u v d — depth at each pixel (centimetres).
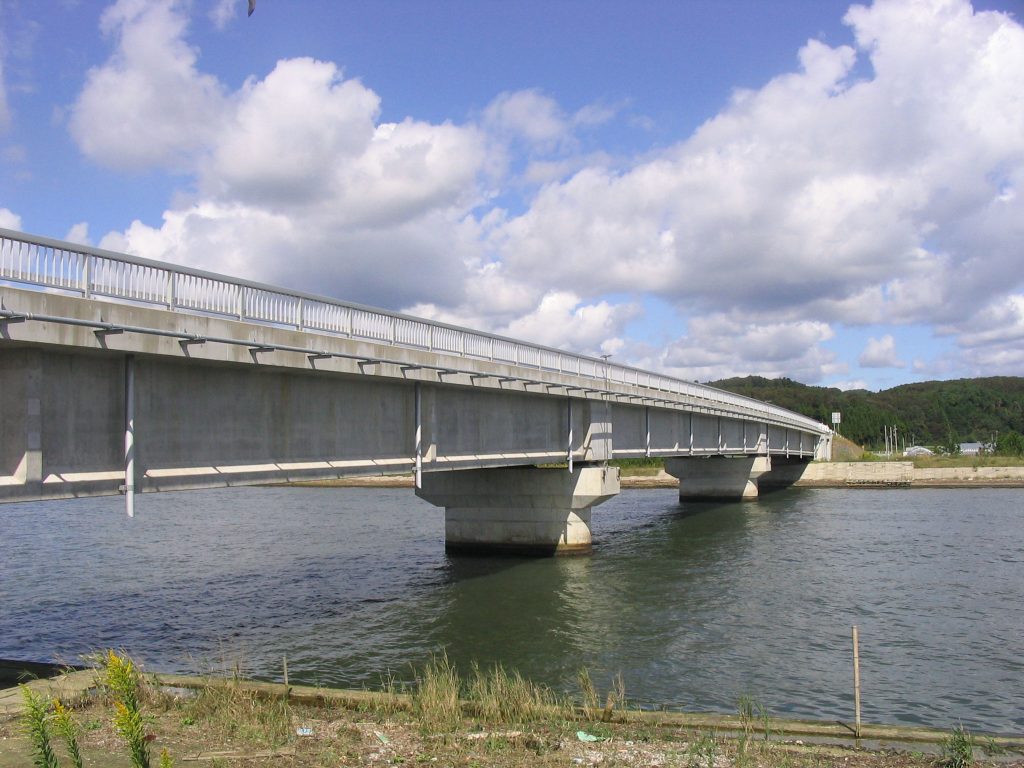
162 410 1611
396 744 1070
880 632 2194
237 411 1812
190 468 1667
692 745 1066
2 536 4478
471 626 2280
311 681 1739
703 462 6956
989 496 6988
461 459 2725
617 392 3722
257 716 1176
